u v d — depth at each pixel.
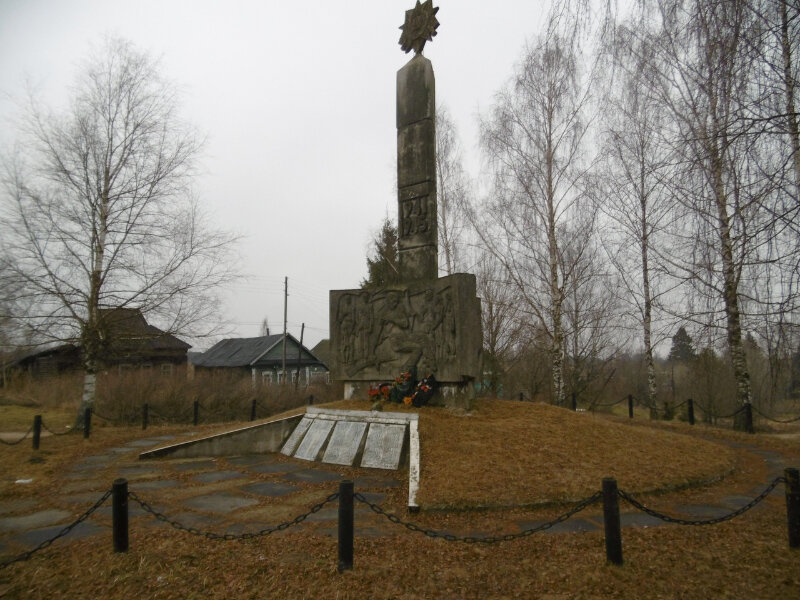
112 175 17.47
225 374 25.77
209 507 7.15
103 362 22.05
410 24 12.31
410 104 12.02
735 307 5.93
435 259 11.52
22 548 5.66
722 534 5.88
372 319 11.78
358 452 9.52
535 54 17.59
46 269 16.42
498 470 7.60
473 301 10.56
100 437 15.05
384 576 4.85
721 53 5.02
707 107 5.42
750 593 4.46
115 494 5.32
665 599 4.38
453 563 5.18
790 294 4.89
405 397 10.52
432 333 10.82
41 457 11.56
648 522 6.37
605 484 5.12
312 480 8.62
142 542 5.61
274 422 11.30
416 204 11.76
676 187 5.84
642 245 17.00
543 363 25.75
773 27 4.77
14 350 16.83
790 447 12.52
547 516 6.61
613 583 4.66
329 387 26.27
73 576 4.83
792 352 4.97
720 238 5.88
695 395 20.70
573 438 9.02
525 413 10.52
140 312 17.62
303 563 5.10
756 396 16.34
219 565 5.05
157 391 20.98
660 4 5.55
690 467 8.48
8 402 24.23
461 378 10.21
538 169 19.73
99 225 17.25
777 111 4.90
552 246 19.61
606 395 29.33
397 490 7.86
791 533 5.40
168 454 10.99
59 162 16.56
